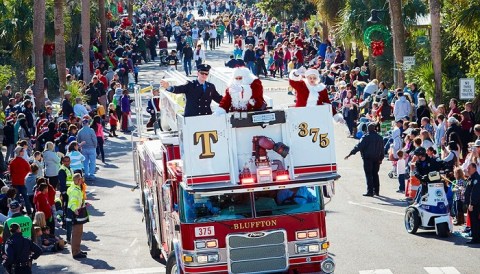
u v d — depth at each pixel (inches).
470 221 1031.0
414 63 1768.0
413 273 908.6
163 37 3344.0
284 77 2694.4
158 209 951.6
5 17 2290.8
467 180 1033.5
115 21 3981.3
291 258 812.0
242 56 2942.9
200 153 788.6
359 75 2075.5
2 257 959.6
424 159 1070.4
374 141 1275.8
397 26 1829.5
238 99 808.3
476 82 1582.2
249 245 806.5
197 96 851.4
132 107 2196.1
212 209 806.5
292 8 3494.1
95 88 2062.0
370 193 1291.8
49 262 1021.2
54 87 2487.7
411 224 1066.7
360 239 1050.1
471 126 1325.0
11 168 1234.0
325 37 2886.3
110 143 1859.0
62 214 1206.9
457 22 1555.1
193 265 802.2
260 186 790.5
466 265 929.5
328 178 801.6
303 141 804.6
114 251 1059.3
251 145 797.2
